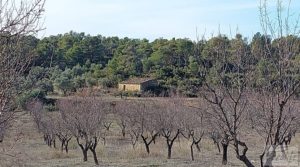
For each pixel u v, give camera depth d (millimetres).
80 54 77562
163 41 71125
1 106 5285
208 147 30703
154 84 48938
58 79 48438
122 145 32750
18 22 5184
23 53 5707
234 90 7668
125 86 56500
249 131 20500
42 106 33656
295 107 9430
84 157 24672
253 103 8922
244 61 7570
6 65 5359
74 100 31797
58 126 29656
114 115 39531
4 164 17234
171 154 27703
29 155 25188
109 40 92750
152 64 59438
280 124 7305
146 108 30875
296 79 7027
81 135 26203
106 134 38250
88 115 25578
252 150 24828
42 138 35250
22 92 5895
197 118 25797
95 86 60344
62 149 28953
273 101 7434
